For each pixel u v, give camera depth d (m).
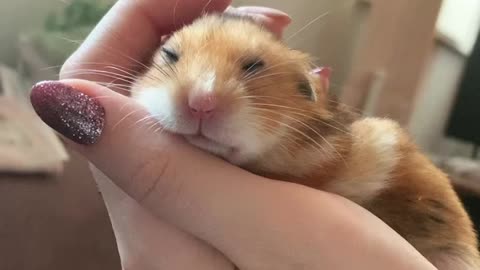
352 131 0.10
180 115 0.08
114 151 0.08
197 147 0.08
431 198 0.10
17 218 0.15
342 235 0.08
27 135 0.19
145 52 0.10
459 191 0.21
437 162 0.24
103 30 0.09
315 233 0.08
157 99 0.08
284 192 0.08
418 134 0.27
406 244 0.08
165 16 0.10
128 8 0.09
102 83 0.09
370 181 0.10
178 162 0.08
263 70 0.09
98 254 0.15
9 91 0.21
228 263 0.08
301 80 0.09
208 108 0.08
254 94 0.08
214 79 0.08
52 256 0.15
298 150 0.09
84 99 0.08
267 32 0.10
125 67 0.09
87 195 0.17
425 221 0.10
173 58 0.09
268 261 0.08
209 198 0.08
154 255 0.08
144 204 0.08
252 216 0.08
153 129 0.08
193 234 0.08
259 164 0.09
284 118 0.09
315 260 0.08
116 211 0.09
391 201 0.10
